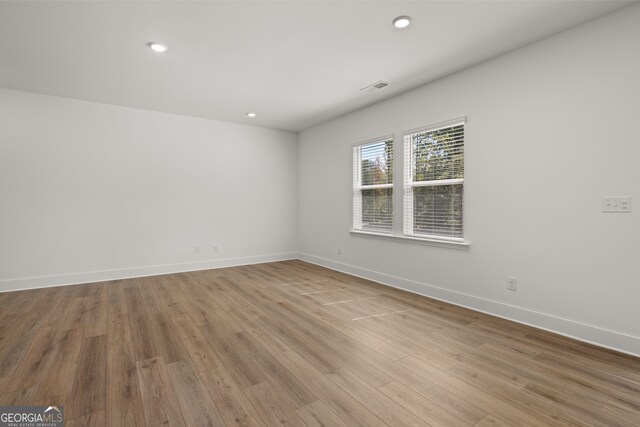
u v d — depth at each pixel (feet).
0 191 12.60
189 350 7.70
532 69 9.02
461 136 10.95
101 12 7.55
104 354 7.46
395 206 13.43
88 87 12.50
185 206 16.56
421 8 7.43
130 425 5.07
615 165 7.61
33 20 7.86
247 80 11.76
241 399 5.77
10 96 12.71
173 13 7.63
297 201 20.36
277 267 17.78
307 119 17.17
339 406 5.58
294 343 8.11
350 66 10.51
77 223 14.03
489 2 7.20
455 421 5.18
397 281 13.41
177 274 15.94
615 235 7.63
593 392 5.98
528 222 9.19
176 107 15.08
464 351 7.66
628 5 7.32
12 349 7.70
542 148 8.86
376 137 14.32
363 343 8.13
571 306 8.39
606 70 7.70
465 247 10.82
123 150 14.96
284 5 7.34
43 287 13.32
